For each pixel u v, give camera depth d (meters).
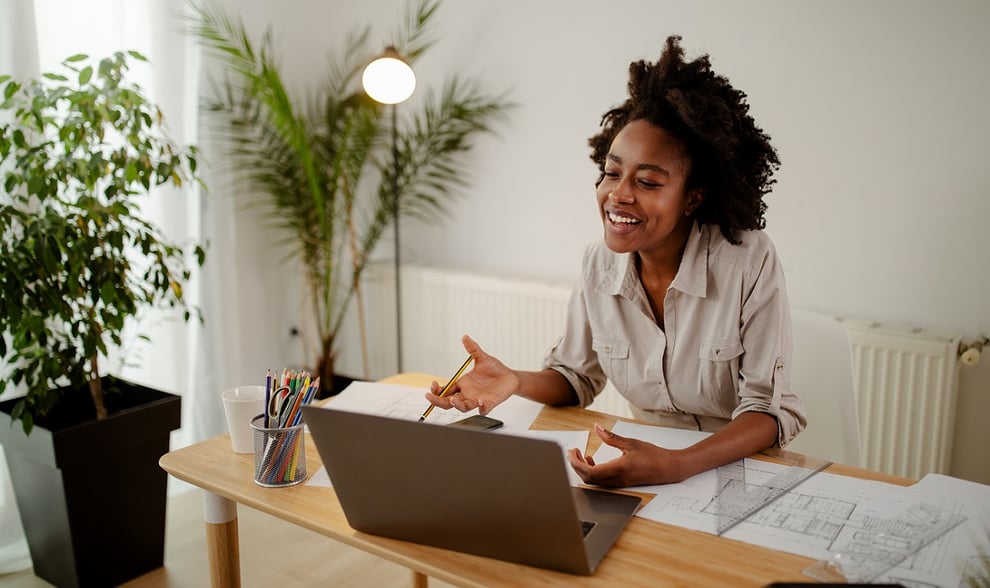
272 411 1.16
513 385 1.42
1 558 2.26
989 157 1.99
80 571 2.03
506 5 2.78
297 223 3.11
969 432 2.12
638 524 1.02
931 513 1.03
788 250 2.34
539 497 0.86
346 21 3.24
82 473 1.99
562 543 0.88
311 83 3.26
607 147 1.54
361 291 3.34
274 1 3.06
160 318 2.76
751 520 1.02
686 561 0.93
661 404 1.55
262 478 1.16
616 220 1.35
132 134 2.02
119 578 2.12
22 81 2.22
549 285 2.71
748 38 2.30
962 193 2.04
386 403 1.48
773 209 2.35
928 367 2.03
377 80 2.29
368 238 3.17
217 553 1.29
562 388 1.53
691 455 1.17
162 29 2.68
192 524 2.49
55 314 1.90
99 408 2.09
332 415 0.92
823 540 0.97
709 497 1.09
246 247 3.12
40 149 1.95
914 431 2.09
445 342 3.06
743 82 2.34
